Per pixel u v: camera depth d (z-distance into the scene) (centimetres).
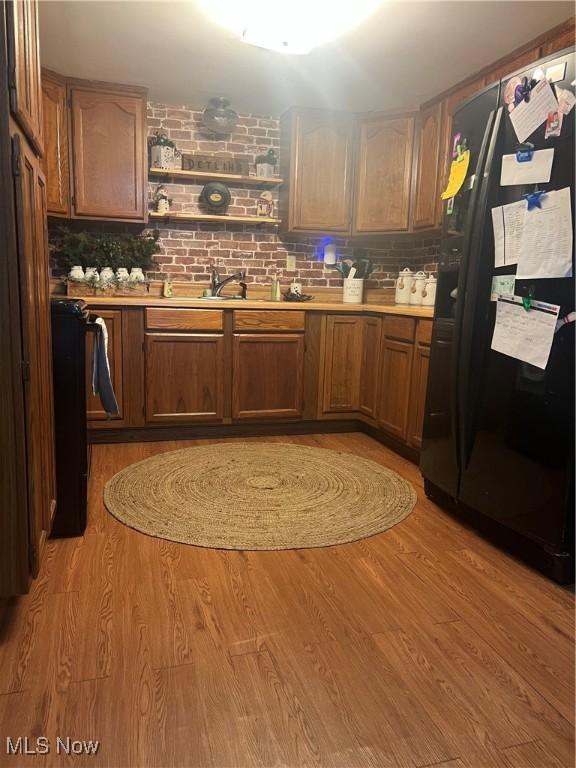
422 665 149
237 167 395
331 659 150
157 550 210
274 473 300
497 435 214
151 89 359
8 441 141
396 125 382
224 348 356
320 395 381
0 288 136
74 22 269
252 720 128
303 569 200
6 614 167
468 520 242
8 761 115
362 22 264
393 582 192
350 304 392
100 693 135
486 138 218
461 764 118
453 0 243
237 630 162
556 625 170
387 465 321
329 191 399
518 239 203
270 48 291
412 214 384
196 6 253
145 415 348
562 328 186
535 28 269
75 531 220
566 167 185
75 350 210
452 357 238
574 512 189
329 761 118
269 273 423
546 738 126
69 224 373
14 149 132
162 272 401
